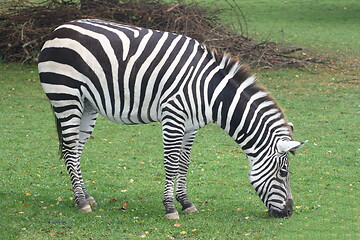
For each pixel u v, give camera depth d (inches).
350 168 637.9
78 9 1216.8
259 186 446.3
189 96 439.8
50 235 410.0
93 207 486.0
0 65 1195.3
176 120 441.4
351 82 1133.1
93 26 462.3
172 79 439.8
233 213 476.4
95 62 451.2
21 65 1203.2
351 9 2124.8
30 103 946.1
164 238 408.5
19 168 608.7
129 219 451.2
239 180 590.2
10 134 756.0
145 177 594.9
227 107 441.1
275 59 1252.5
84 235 412.2
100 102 461.1
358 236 420.8
